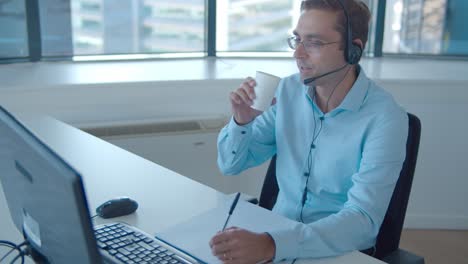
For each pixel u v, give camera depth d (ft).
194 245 3.62
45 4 8.88
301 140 4.98
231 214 4.11
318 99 4.91
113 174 5.10
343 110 4.66
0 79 7.79
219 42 9.95
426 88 8.39
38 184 2.48
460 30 9.96
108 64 9.25
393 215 4.41
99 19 9.42
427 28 9.96
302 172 4.91
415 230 9.23
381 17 9.86
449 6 9.78
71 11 9.11
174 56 9.90
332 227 3.76
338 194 4.75
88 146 5.90
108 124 7.74
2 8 8.57
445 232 9.18
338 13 4.31
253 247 3.42
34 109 7.57
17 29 8.80
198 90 8.22
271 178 5.31
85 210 2.24
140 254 3.39
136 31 9.75
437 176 8.97
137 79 8.04
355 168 4.59
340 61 4.46
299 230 3.69
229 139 5.00
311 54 4.44
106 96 7.85
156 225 4.03
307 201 4.89
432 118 8.64
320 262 3.60
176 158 8.04
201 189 4.79
